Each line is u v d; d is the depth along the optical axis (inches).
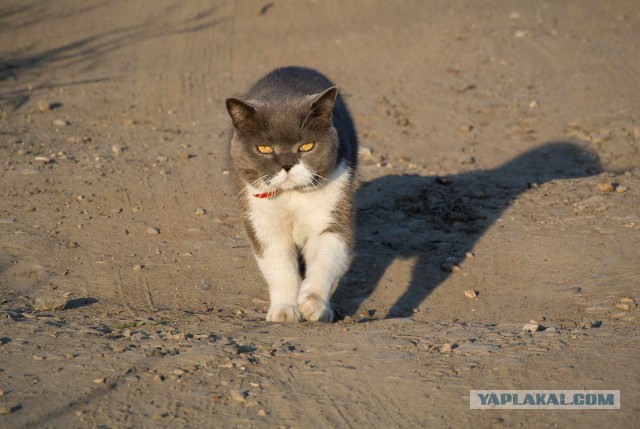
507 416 193.2
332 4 868.6
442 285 321.7
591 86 604.7
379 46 729.6
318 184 278.8
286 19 826.2
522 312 291.6
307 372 220.7
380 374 217.6
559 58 671.8
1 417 192.5
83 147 482.0
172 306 302.7
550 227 364.2
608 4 842.8
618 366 216.5
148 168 445.1
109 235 361.7
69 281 318.3
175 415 195.5
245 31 790.5
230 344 243.6
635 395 199.6
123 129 525.7
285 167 271.4
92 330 259.0
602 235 349.7
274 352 236.1
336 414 196.9
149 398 203.8
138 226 372.2
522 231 362.9
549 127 535.2
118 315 285.4
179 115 560.7
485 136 530.0
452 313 296.0
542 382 208.7
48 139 495.8
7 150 465.1
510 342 241.3
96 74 661.9
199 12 853.8
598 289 303.7
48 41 754.8
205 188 418.3
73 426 189.8
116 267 332.8
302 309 271.4
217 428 189.9
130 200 400.5
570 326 269.0
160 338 251.1
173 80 645.3
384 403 201.8
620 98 576.1
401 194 423.5
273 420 193.8
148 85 631.8
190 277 327.9
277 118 269.9
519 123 545.3
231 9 862.5
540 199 398.3
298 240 299.6
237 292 317.7
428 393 205.3
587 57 670.5
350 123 331.9
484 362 223.3
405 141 520.7
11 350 234.4
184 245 355.6
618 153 487.5
